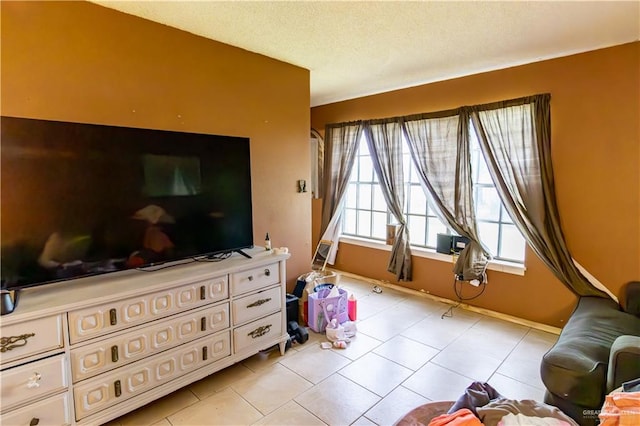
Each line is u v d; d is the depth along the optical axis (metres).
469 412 1.32
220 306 2.21
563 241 2.95
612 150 2.73
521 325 3.21
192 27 2.38
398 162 4.04
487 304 3.50
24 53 1.84
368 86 3.90
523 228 3.11
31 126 1.67
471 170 3.45
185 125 2.48
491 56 2.91
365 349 2.77
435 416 1.51
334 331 2.88
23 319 1.50
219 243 2.40
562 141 2.94
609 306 2.60
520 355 2.69
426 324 3.23
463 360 2.62
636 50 2.58
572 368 1.74
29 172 1.67
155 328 1.93
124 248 1.97
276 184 3.12
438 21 2.25
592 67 2.76
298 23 2.30
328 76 3.49
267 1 2.00
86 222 1.84
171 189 2.15
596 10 2.09
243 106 2.82
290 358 2.62
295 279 3.36
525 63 3.07
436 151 3.67
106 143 1.89
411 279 4.05
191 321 2.08
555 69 2.92
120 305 1.79
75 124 1.79
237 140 2.47
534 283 3.19
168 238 2.15
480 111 3.31
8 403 1.50
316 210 5.11
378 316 3.41
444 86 3.61
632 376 1.57
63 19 1.95
